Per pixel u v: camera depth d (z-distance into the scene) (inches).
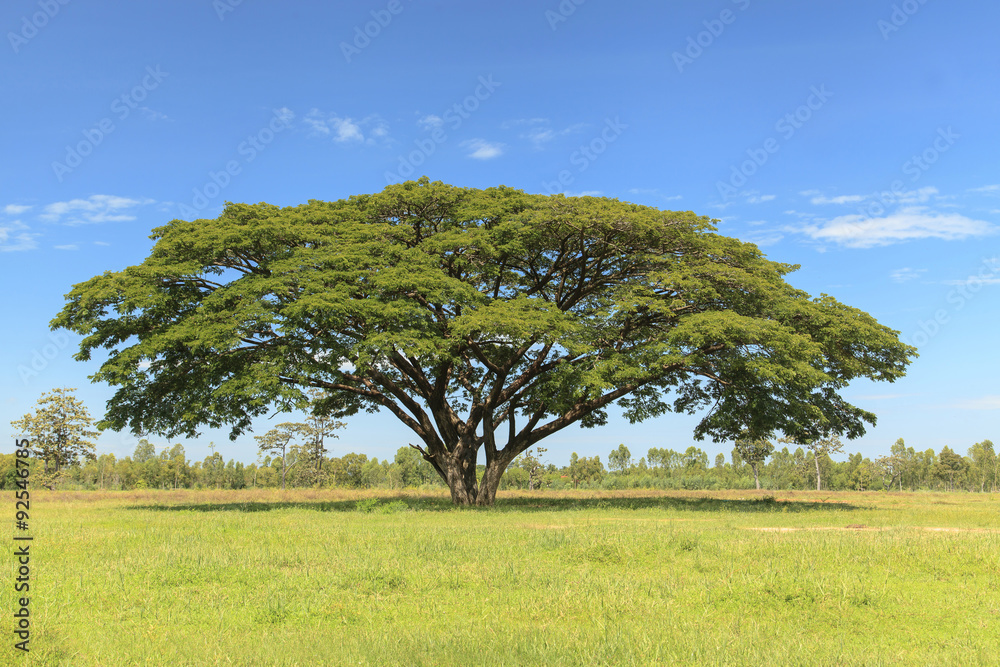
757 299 1032.8
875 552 479.2
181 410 967.6
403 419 1173.7
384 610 363.6
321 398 1263.5
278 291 921.5
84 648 302.2
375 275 952.9
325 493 1635.1
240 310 900.6
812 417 1048.8
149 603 378.0
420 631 319.3
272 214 1082.1
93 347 973.2
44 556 501.0
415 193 1059.9
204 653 292.7
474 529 681.6
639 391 1199.6
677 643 299.0
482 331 940.0
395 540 572.4
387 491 1760.6
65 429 2230.6
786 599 374.3
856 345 1051.9
